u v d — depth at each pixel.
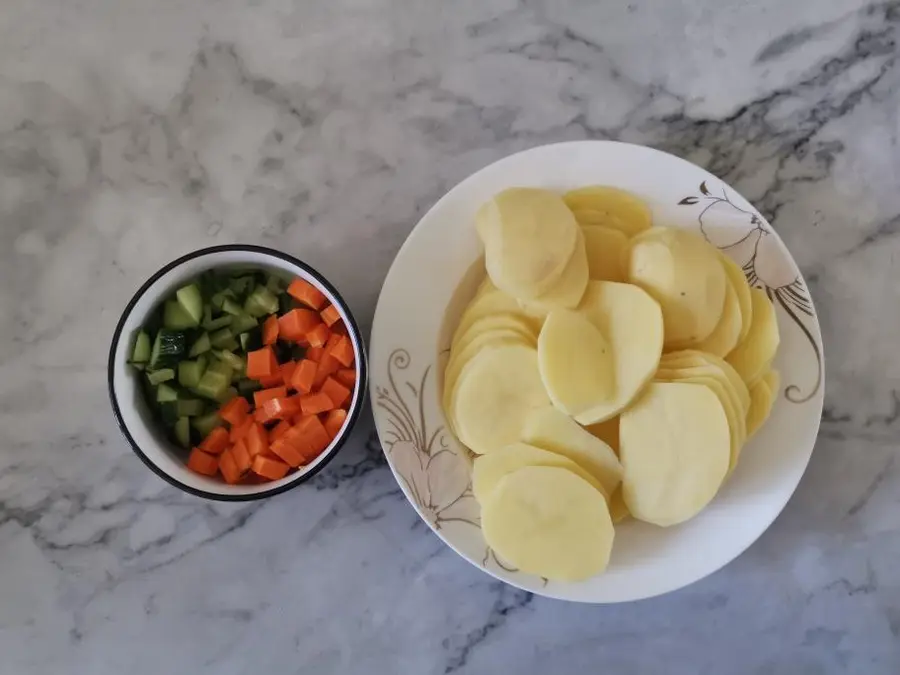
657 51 0.40
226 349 0.36
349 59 0.40
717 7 0.40
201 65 0.40
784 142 0.40
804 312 0.36
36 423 0.39
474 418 0.34
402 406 0.35
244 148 0.40
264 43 0.40
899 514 0.39
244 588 0.39
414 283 0.36
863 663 0.39
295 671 0.39
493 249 0.34
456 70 0.40
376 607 0.39
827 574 0.39
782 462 0.35
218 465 0.35
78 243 0.40
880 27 0.40
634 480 0.34
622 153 0.36
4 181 0.40
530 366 0.34
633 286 0.33
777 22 0.40
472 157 0.40
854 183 0.40
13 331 0.40
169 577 0.39
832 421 0.39
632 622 0.39
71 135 0.40
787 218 0.40
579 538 0.33
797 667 0.39
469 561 0.36
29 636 0.39
